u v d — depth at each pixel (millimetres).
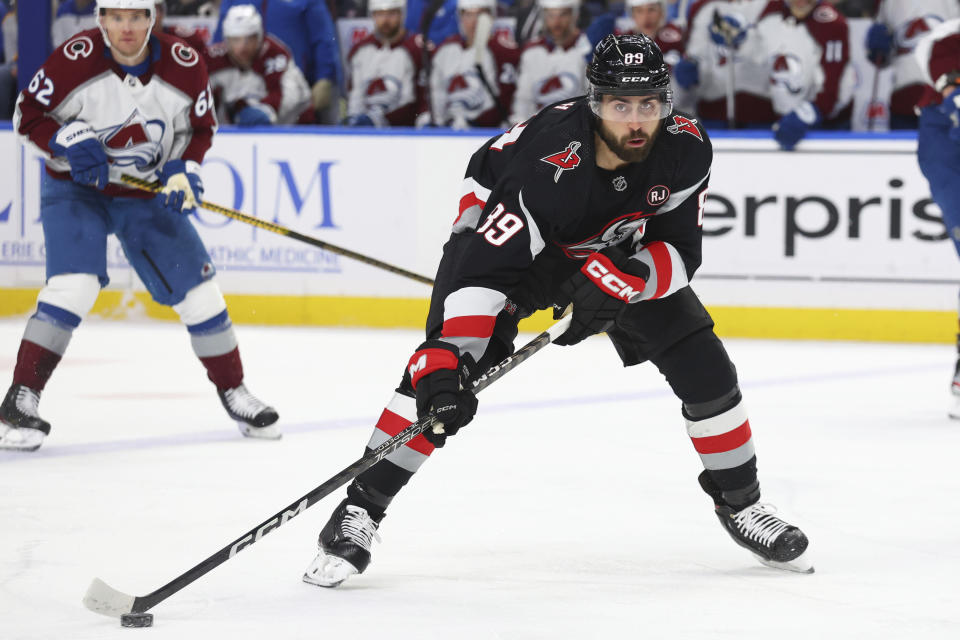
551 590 10336
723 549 11742
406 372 10508
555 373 23484
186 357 24969
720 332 28609
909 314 27828
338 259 29703
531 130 10141
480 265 9812
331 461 15883
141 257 17234
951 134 19797
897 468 15555
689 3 29562
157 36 16844
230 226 30000
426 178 29281
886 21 28812
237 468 15422
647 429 18000
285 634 9125
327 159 29547
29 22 30984
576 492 14086
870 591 10352
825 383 22375
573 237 10141
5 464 15508
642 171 9820
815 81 28219
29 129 16375
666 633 9172
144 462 15719
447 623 9406
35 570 10852
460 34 30234
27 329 16500
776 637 9094
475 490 14141
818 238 28062
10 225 30297
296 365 24172
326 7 31438
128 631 9180
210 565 9531
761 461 15953
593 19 31312
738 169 28266
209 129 17234
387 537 12086
